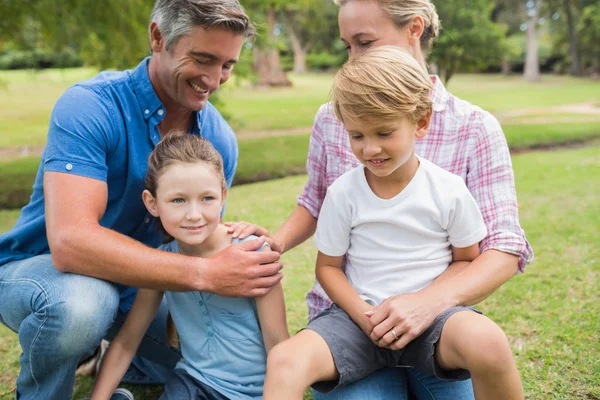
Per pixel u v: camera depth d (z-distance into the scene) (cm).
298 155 1043
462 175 218
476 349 164
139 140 230
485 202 212
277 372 173
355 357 187
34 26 920
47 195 207
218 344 212
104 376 211
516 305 345
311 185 247
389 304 184
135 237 248
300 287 390
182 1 209
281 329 208
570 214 563
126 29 821
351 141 190
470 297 189
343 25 227
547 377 258
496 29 1421
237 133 1358
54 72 3306
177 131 217
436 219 195
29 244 233
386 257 198
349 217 203
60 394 212
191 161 200
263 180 883
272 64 2994
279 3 935
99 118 217
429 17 227
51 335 198
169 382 215
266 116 1716
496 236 203
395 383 200
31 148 1146
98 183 212
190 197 200
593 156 942
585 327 307
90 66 945
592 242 468
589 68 3859
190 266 197
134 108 228
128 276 198
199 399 205
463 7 1366
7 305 211
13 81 2836
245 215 601
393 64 183
